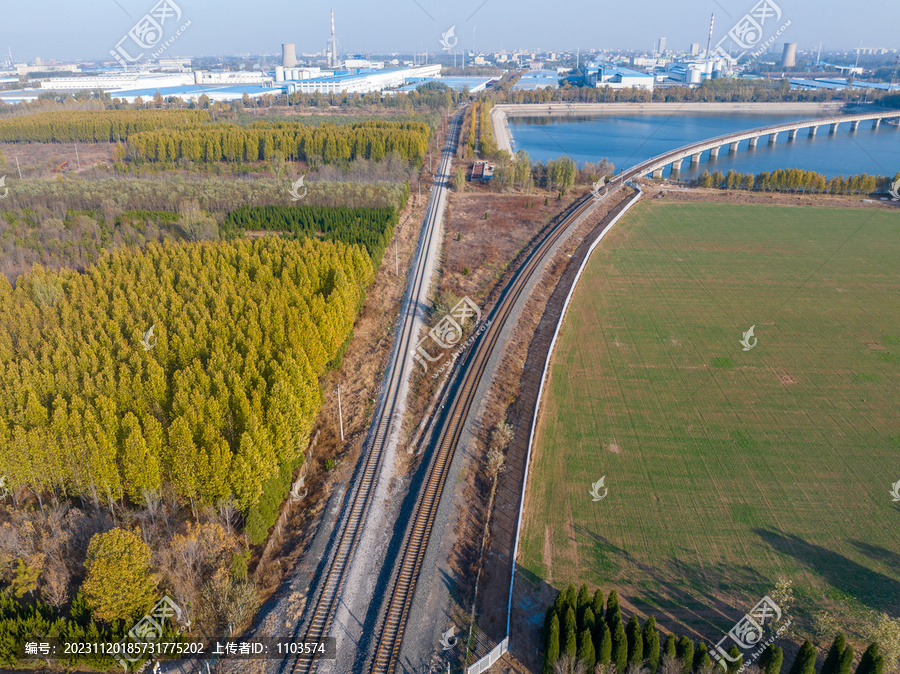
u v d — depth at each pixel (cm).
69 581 5041
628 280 11969
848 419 7619
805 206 16675
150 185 15112
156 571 4909
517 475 6731
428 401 8081
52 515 5406
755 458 6944
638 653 4369
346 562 5478
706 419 7650
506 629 4912
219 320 7925
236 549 5306
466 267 12531
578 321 10319
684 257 13112
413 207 16438
